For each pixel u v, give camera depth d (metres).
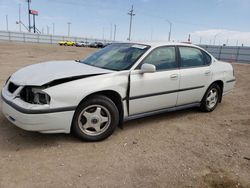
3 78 8.35
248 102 6.80
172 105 4.77
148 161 3.35
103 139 3.90
